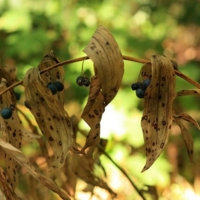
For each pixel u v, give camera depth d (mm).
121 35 2188
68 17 2242
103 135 1730
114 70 536
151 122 559
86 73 1900
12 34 2123
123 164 1674
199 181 1912
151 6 2857
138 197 1417
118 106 1860
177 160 1998
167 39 2641
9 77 719
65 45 2146
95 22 2281
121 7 2576
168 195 1145
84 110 572
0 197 548
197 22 2889
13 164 630
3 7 2242
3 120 627
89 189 845
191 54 2779
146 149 558
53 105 585
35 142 1082
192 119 604
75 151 604
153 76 550
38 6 2258
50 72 647
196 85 576
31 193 831
